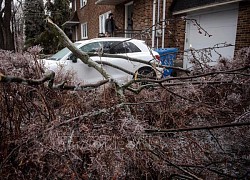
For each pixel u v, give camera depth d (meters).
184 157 1.57
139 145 1.25
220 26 8.90
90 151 1.16
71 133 1.19
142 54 6.61
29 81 1.24
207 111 2.18
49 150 1.14
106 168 1.13
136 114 1.85
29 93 1.59
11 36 14.08
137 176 1.30
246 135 2.13
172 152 1.51
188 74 3.03
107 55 2.81
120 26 13.94
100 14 17.08
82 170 1.19
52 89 1.54
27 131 1.31
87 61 2.01
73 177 1.11
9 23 14.14
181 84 2.29
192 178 1.44
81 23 22.84
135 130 1.23
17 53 1.98
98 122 1.40
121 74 5.88
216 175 1.76
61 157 1.15
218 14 8.92
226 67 2.87
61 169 1.15
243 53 3.02
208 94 2.52
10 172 1.24
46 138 1.14
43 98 1.53
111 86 1.95
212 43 9.28
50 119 1.46
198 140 1.86
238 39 8.09
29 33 22.98
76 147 1.14
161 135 1.64
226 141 2.09
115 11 14.50
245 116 2.05
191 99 2.23
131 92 2.22
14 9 16.86
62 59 5.72
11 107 1.46
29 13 23.23
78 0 23.52
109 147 1.15
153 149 1.38
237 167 1.95
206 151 1.80
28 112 1.53
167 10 10.73
